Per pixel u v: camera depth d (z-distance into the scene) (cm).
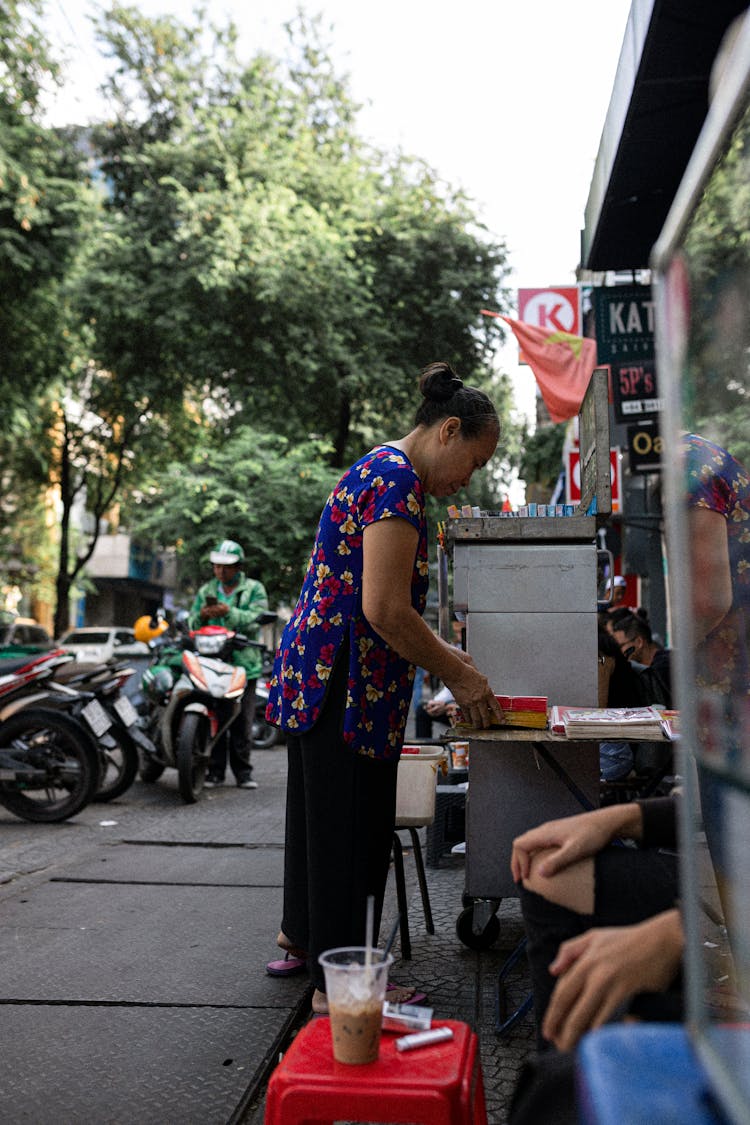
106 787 737
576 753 331
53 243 1567
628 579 1373
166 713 741
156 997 320
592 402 340
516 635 337
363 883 284
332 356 1850
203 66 2039
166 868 507
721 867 108
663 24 388
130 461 2731
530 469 1788
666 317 117
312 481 1714
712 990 117
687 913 109
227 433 2016
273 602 1706
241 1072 263
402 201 2070
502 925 406
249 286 1803
